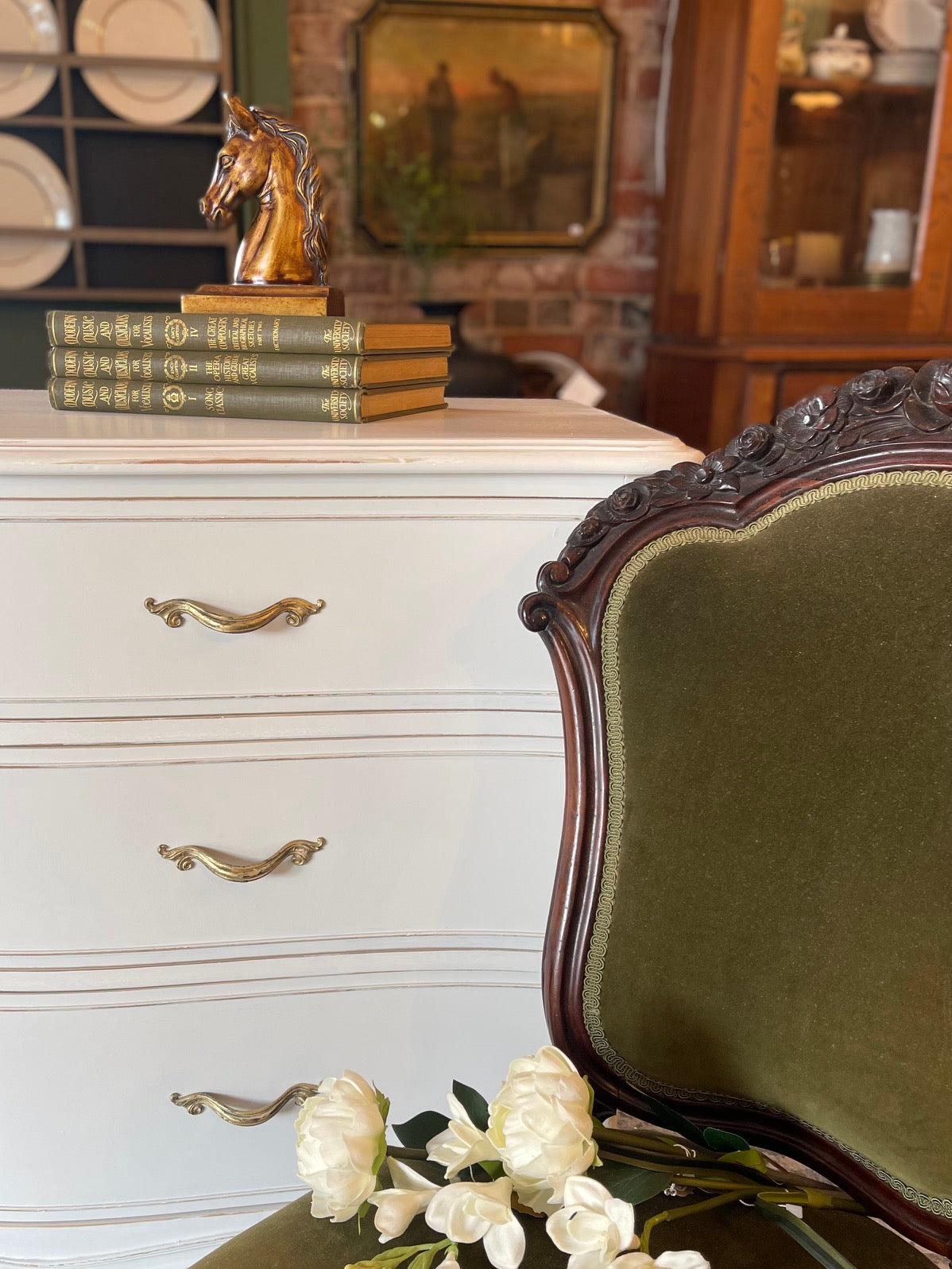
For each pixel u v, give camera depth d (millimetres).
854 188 2121
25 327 2105
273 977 813
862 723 574
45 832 752
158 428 742
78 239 1978
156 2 1938
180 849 764
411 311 2389
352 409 778
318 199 854
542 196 2369
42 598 704
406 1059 854
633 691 637
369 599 735
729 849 617
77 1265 854
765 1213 558
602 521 640
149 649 724
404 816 791
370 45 2205
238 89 2000
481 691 768
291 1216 627
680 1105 676
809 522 583
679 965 637
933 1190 574
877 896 577
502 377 1925
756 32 1949
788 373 2096
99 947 784
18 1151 823
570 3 2254
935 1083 564
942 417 541
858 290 2148
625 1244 455
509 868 813
